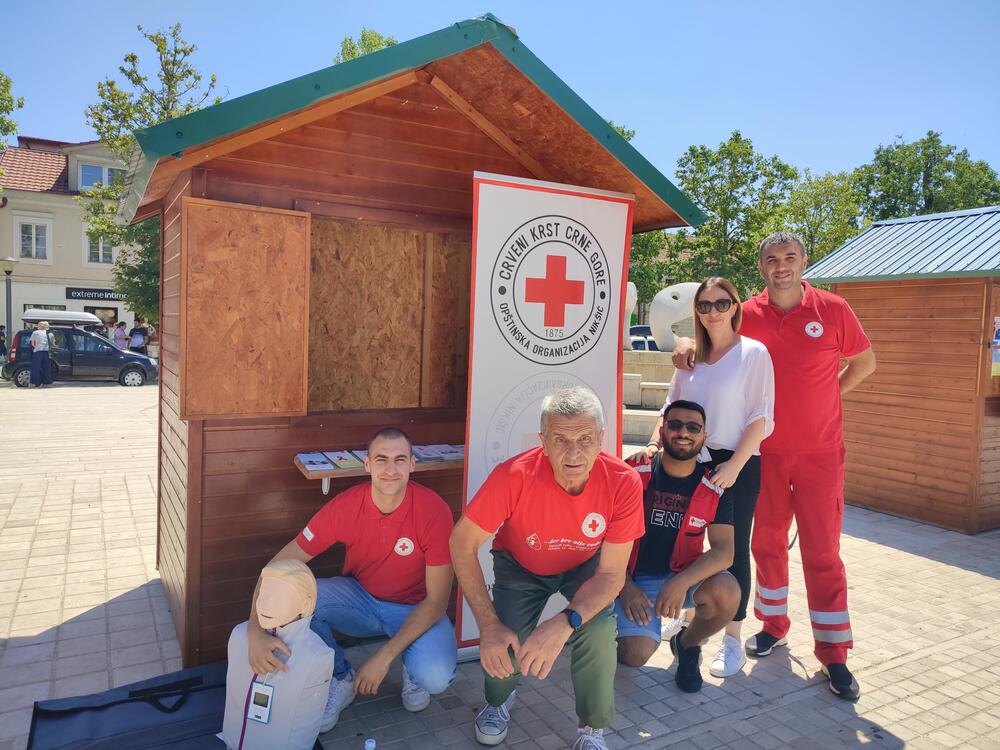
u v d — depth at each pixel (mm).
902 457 6285
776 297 3424
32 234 26047
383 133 3365
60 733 2562
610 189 3801
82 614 3758
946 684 3293
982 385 5656
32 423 10219
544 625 2350
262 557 3230
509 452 3365
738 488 3139
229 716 2471
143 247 18062
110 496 6145
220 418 3037
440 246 3756
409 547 2811
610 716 2592
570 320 3475
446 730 2775
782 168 23062
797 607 4254
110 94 15938
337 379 3559
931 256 5996
